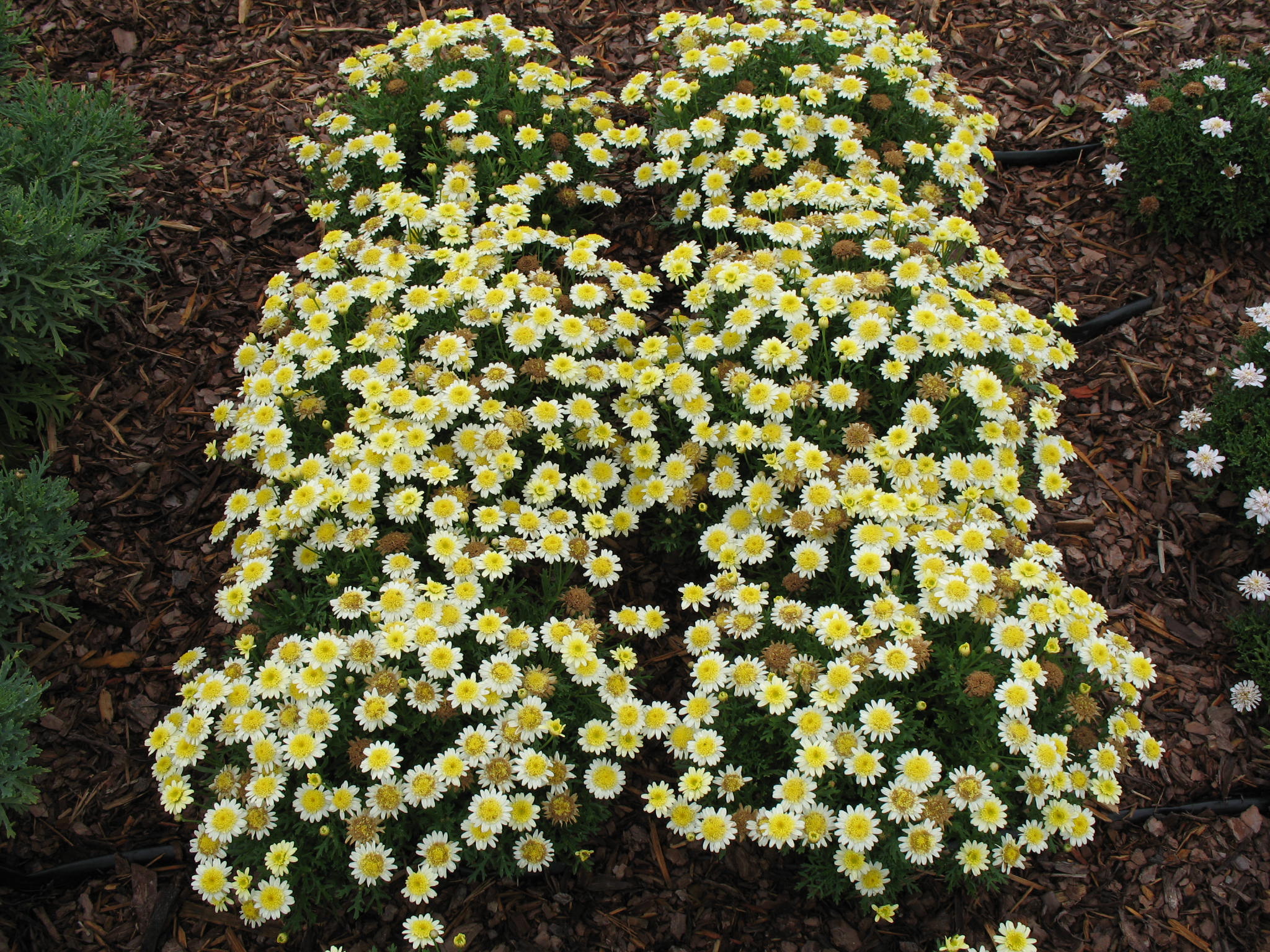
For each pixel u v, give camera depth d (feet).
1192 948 3.12
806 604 3.31
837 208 3.80
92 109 4.32
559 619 3.26
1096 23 5.34
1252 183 4.37
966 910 3.15
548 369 3.42
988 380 3.28
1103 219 4.75
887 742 2.88
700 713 2.96
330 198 4.31
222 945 3.12
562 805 2.93
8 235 3.64
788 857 3.22
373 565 3.16
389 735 2.99
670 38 4.88
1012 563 3.11
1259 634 3.59
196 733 2.90
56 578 3.71
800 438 3.29
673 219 4.26
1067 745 3.01
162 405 4.12
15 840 3.28
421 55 4.32
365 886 2.95
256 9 5.37
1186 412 4.11
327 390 3.50
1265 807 3.38
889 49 4.16
